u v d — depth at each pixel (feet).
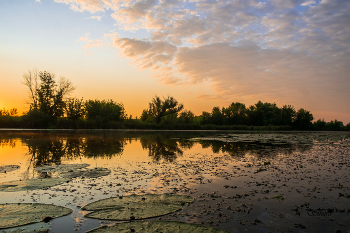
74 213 14.67
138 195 18.11
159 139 78.23
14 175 24.68
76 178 23.66
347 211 15.44
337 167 30.09
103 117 184.65
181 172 26.78
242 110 262.67
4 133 97.71
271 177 24.62
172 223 13.15
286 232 12.48
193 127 209.36
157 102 213.05
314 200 17.57
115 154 40.83
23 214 14.29
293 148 52.54
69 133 104.42
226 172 26.94
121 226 12.71
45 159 34.86
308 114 261.44
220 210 15.44
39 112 155.33
